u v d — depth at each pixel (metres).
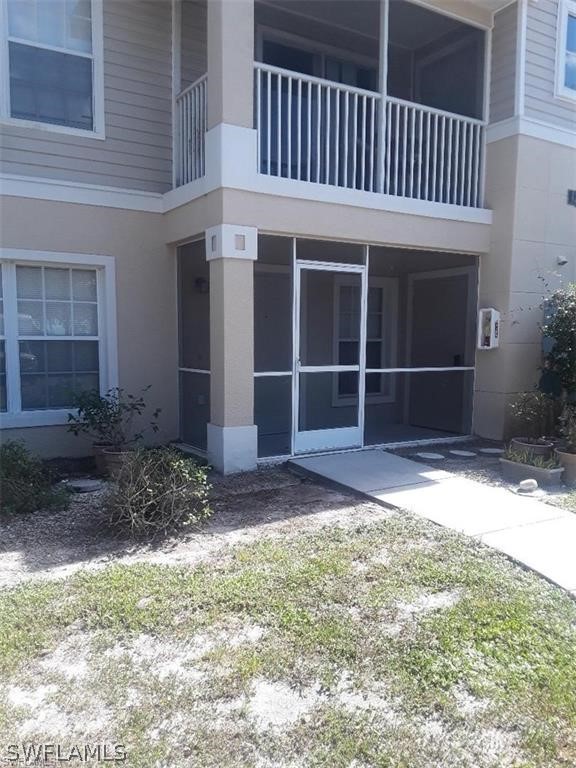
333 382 7.34
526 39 7.73
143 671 2.77
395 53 9.26
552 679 2.74
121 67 6.99
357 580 3.70
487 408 8.30
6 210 6.41
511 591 3.59
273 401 8.38
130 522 4.50
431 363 9.40
